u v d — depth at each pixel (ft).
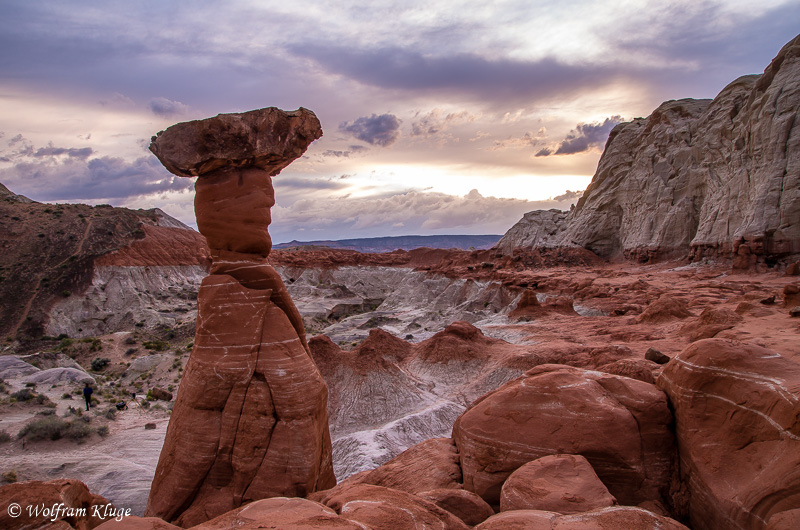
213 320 39.29
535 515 22.03
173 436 38.58
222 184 40.98
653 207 350.84
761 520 22.98
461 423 35.40
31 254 269.64
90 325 233.14
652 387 33.24
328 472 42.63
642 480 29.89
